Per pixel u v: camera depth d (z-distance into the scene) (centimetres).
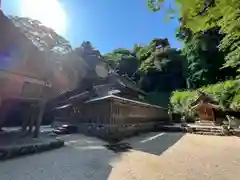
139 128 1505
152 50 3969
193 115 2158
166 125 1888
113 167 592
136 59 4188
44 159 663
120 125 1245
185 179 496
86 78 2369
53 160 653
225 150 884
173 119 2331
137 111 1553
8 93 779
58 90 1043
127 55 4450
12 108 1036
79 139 1128
